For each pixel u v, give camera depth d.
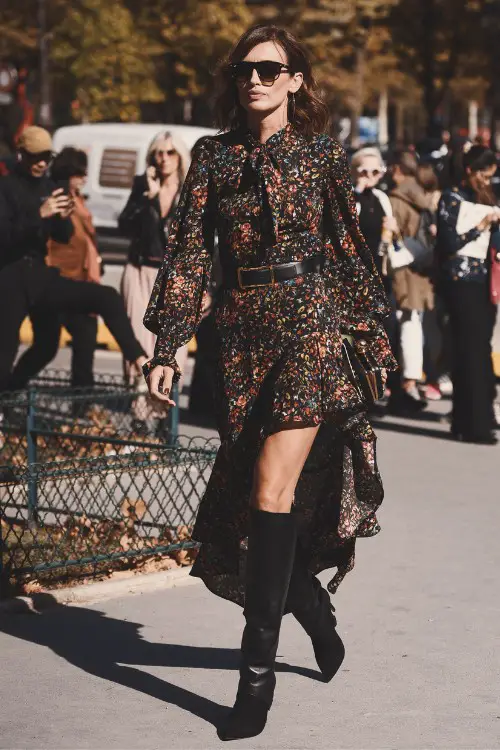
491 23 72.75
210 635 9.64
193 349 26.11
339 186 7.89
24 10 71.19
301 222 7.79
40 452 14.89
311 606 8.26
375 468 8.02
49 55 71.06
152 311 8.04
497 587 11.02
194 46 70.38
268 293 7.77
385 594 10.79
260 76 7.75
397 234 19.11
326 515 8.23
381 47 78.12
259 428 7.77
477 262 17.42
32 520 11.91
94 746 7.57
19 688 8.50
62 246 18.55
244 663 7.75
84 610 10.21
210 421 19.25
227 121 8.19
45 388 16.94
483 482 15.37
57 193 15.02
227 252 7.89
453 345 17.86
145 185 17.02
